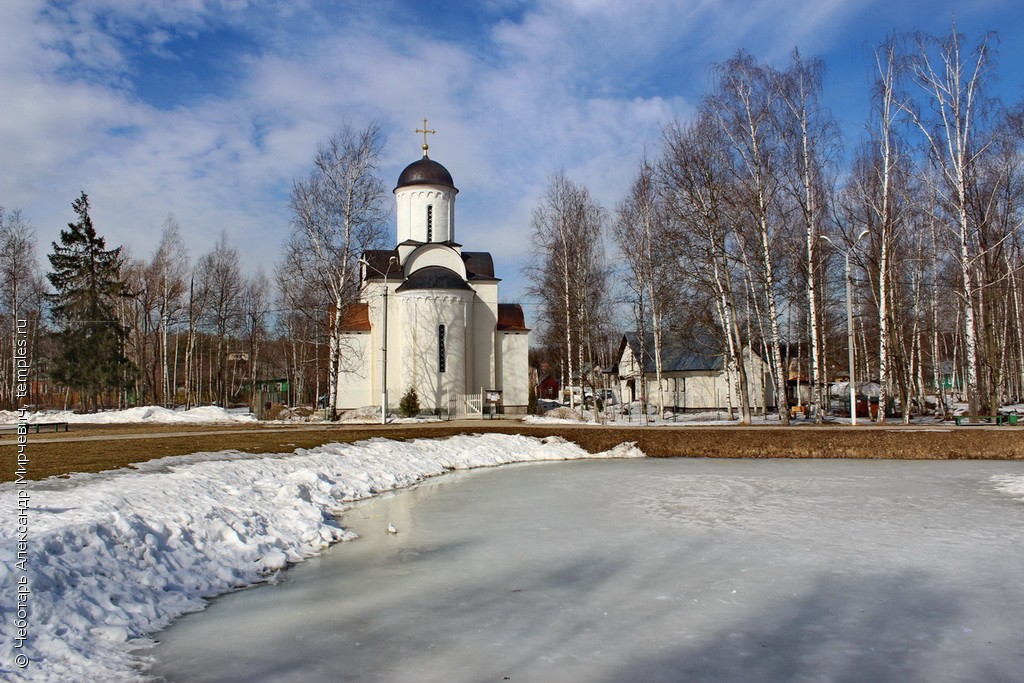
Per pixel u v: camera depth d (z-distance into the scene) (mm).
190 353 58188
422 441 28406
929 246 45375
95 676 6953
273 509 14656
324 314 49719
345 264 39875
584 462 28625
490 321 47594
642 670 7125
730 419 42656
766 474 23797
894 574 10773
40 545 8898
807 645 7828
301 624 8727
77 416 40125
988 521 14961
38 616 7754
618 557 12039
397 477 22156
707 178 34969
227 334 73500
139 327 67125
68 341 50844
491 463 27719
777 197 36000
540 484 21656
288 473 18984
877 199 39375
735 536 13625
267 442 23906
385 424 35188
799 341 53562
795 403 62188
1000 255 41844
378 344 46500
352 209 40062
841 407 55500
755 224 36062
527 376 47969
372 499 19047
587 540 13430
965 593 9766
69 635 7719
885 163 35031
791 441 30547
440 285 43781
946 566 11227
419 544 13312
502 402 47094
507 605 9414
